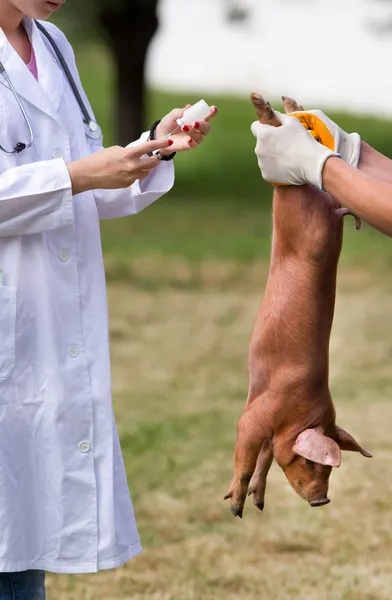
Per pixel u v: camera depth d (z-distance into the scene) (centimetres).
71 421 462
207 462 897
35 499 462
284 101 451
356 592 658
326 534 754
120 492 477
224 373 1197
